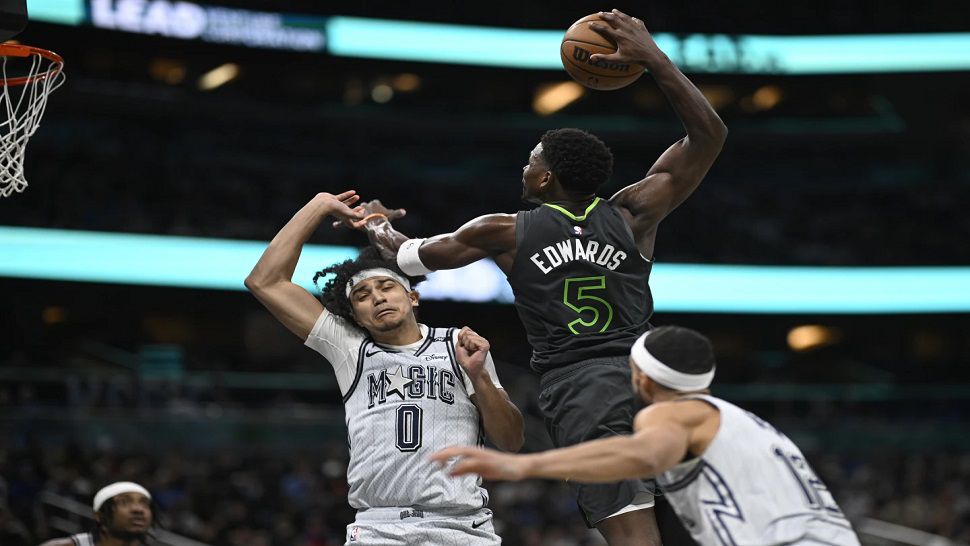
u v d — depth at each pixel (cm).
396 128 2483
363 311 411
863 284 2273
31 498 1273
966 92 2541
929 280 2284
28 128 535
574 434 372
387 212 446
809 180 2623
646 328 387
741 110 2630
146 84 2348
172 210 2152
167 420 1553
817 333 2572
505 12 2491
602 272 378
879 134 2573
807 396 1927
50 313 2214
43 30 2070
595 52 400
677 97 393
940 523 1516
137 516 604
